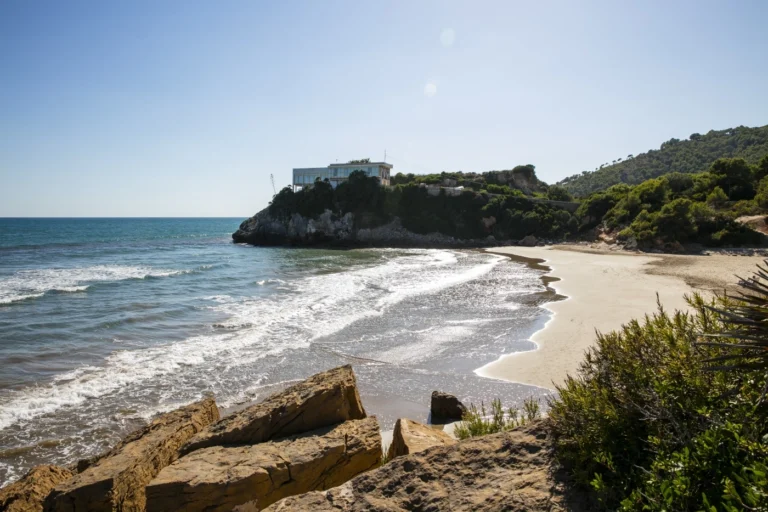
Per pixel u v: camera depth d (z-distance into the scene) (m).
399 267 39.16
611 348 3.83
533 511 3.01
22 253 49.81
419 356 13.98
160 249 59.84
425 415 9.98
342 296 23.91
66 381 11.90
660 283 26.47
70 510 5.04
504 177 90.38
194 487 4.83
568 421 3.54
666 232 50.47
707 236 49.56
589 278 30.02
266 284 28.62
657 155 163.75
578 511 2.92
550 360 13.26
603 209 67.69
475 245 68.75
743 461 2.49
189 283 28.94
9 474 7.91
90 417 9.93
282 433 6.14
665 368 3.28
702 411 2.77
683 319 3.70
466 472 3.56
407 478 3.67
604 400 3.38
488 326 17.39
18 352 14.22
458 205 73.00
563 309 19.98
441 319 18.59
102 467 5.55
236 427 6.14
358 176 73.50
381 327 17.34
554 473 3.32
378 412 10.17
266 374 12.49
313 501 3.68
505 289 26.17
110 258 46.31
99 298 23.38
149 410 10.28
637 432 3.16
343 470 5.47
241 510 4.85
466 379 12.07
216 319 18.72
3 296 23.34
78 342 15.38
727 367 2.58
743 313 2.71
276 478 5.11
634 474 2.91
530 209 72.06
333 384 6.59
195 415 7.29
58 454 8.52
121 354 14.12
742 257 42.62
